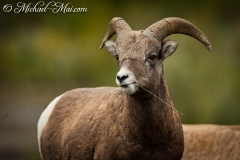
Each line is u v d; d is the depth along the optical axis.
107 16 93.25
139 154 27.56
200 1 91.69
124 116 27.83
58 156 33.22
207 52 80.06
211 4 91.38
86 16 93.50
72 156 31.22
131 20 90.56
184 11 90.75
